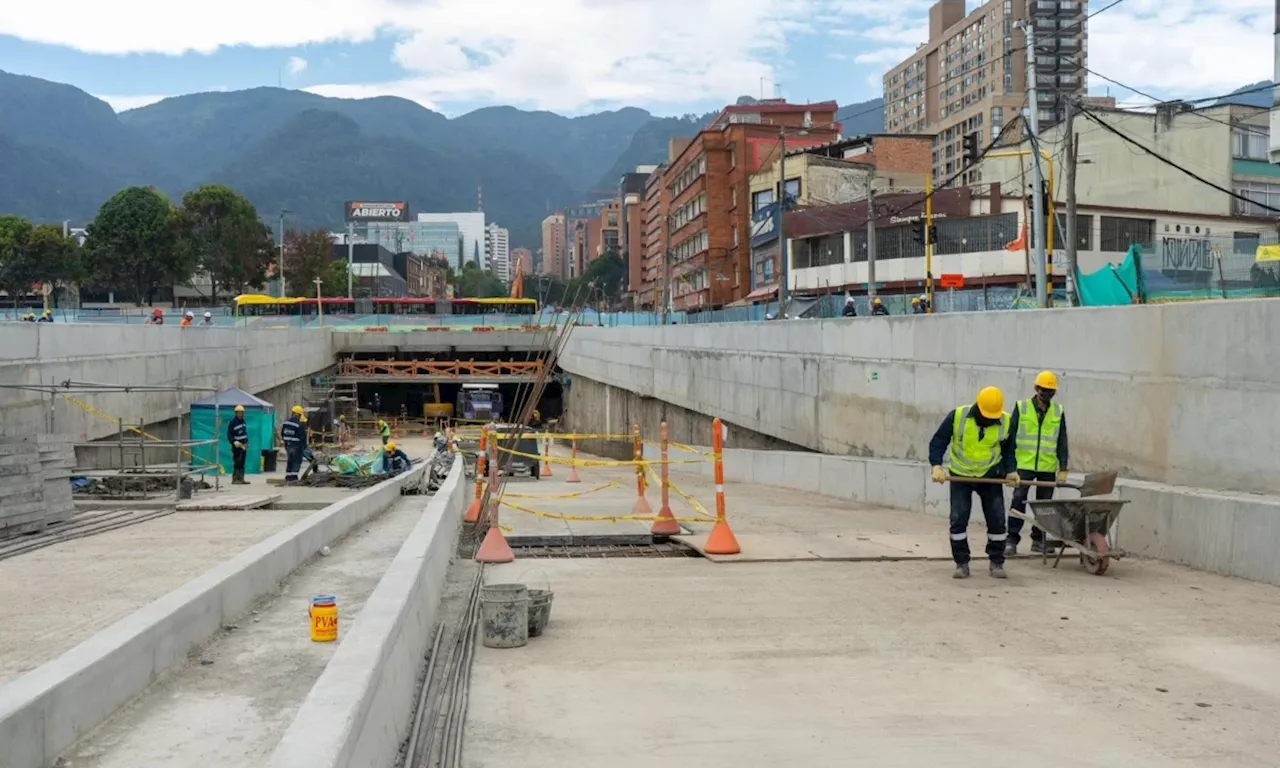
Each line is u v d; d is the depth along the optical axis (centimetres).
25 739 421
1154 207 4919
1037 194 2498
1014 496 1109
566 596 918
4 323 1891
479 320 6544
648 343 4019
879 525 1488
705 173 7694
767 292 5969
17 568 1081
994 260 4466
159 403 2694
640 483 1667
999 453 985
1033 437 1024
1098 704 588
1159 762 493
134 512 1672
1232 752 507
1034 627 781
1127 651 708
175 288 11269
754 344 2831
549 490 2280
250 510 1769
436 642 724
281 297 8619
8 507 1291
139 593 923
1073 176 2562
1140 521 1126
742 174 7450
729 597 909
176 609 618
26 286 8725
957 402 1780
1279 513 927
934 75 14238
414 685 596
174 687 569
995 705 588
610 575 1034
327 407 5162
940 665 677
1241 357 1122
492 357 7050
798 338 2514
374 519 1612
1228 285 1831
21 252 8544
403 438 6362
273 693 558
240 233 9262
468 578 1019
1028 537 1281
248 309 7269
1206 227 4650
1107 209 4444
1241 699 596
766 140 7519
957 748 516
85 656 502
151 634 573
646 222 12325
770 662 687
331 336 6238
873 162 6412
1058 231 4350
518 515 1577
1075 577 995
